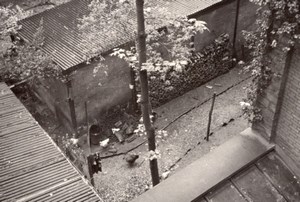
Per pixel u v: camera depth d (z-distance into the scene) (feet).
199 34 54.75
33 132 32.24
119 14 38.68
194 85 56.44
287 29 25.54
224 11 55.47
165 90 53.57
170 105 54.34
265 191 29.04
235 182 29.40
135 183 44.16
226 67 59.00
